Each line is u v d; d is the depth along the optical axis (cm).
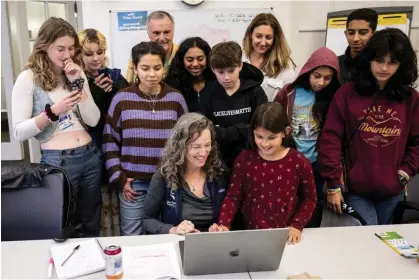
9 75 403
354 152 189
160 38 233
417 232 161
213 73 219
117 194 220
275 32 233
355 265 135
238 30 354
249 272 131
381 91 180
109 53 346
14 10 388
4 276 129
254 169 166
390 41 168
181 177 168
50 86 186
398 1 370
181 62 223
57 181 169
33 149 399
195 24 350
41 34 180
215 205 170
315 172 203
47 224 168
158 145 198
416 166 185
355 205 193
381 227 166
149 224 167
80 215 206
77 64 193
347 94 187
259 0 352
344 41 319
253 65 224
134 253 142
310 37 375
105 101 219
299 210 165
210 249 123
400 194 192
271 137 156
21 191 169
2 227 170
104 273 131
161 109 199
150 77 188
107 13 340
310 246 149
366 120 182
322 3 368
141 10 342
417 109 183
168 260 137
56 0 380
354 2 371
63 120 191
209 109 205
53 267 135
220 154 186
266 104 166
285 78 235
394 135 180
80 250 144
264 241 124
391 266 135
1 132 421
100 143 220
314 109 200
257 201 165
